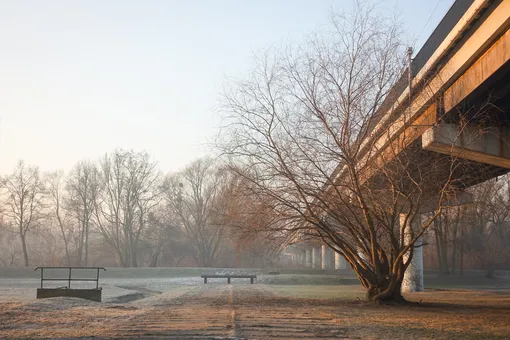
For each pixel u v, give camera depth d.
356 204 23.08
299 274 73.44
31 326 14.16
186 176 94.06
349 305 22.86
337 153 21.42
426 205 23.39
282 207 22.78
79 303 22.50
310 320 15.98
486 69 18.20
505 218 58.31
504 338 12.84
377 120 21.23
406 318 17.42
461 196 24.09
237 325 14.09
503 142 22.14
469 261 83.94
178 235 95.94
